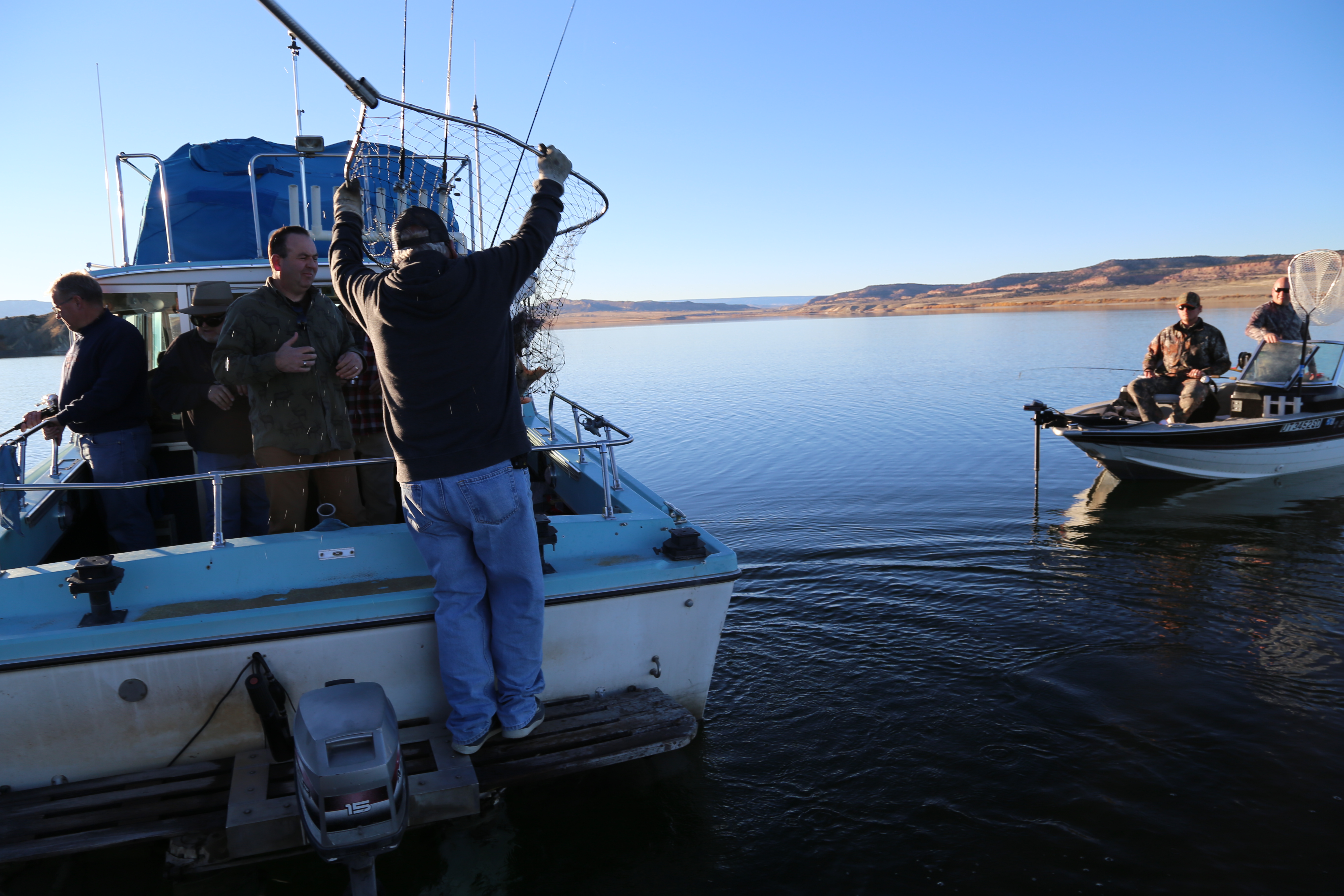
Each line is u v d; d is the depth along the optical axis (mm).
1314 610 5129
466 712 2676
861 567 6250
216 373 2982
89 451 3469
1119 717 3826
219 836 2494
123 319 3623
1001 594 5562
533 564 2641
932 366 30672
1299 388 8898
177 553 2760
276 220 4715
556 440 5027
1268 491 8617
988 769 3402
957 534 7191
